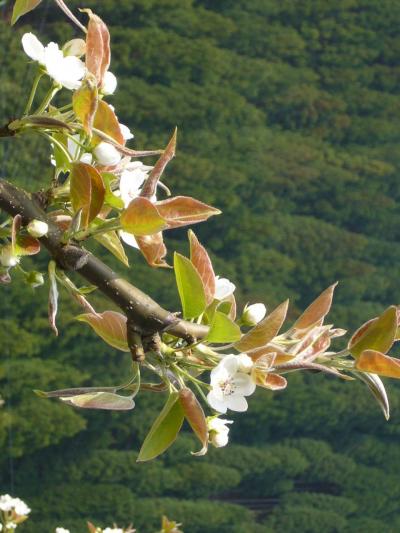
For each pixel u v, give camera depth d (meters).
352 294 17.62
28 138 12.23
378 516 16.42
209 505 15.20
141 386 1.20
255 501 15.81
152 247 1.20
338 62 18.27
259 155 17.23
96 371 14.00
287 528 15.87
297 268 17.39
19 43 12.33
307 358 1.23
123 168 1.25
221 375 1.17
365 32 18.41
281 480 16.02
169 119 16.59
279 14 17.78
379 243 17.86
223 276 16.86
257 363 1.17
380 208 17.94
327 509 16.08
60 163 1.25
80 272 1.18
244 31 17.34
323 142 18.00
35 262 13.20
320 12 18.17
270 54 17.67
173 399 1.18
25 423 13.74
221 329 1.18
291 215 17.47
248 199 17.12
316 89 18.00
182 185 16.75
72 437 14.19
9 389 13.68
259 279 17.09
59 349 13.81
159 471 14.74
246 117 17.27
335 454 16.36
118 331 1.27
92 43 1.21
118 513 14.35
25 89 12.01
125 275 14.81
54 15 13.52
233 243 16.98
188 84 16.75
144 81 16.52
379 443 16.50
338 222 17.78
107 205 1.22
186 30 16.73
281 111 17.77
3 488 13.83
